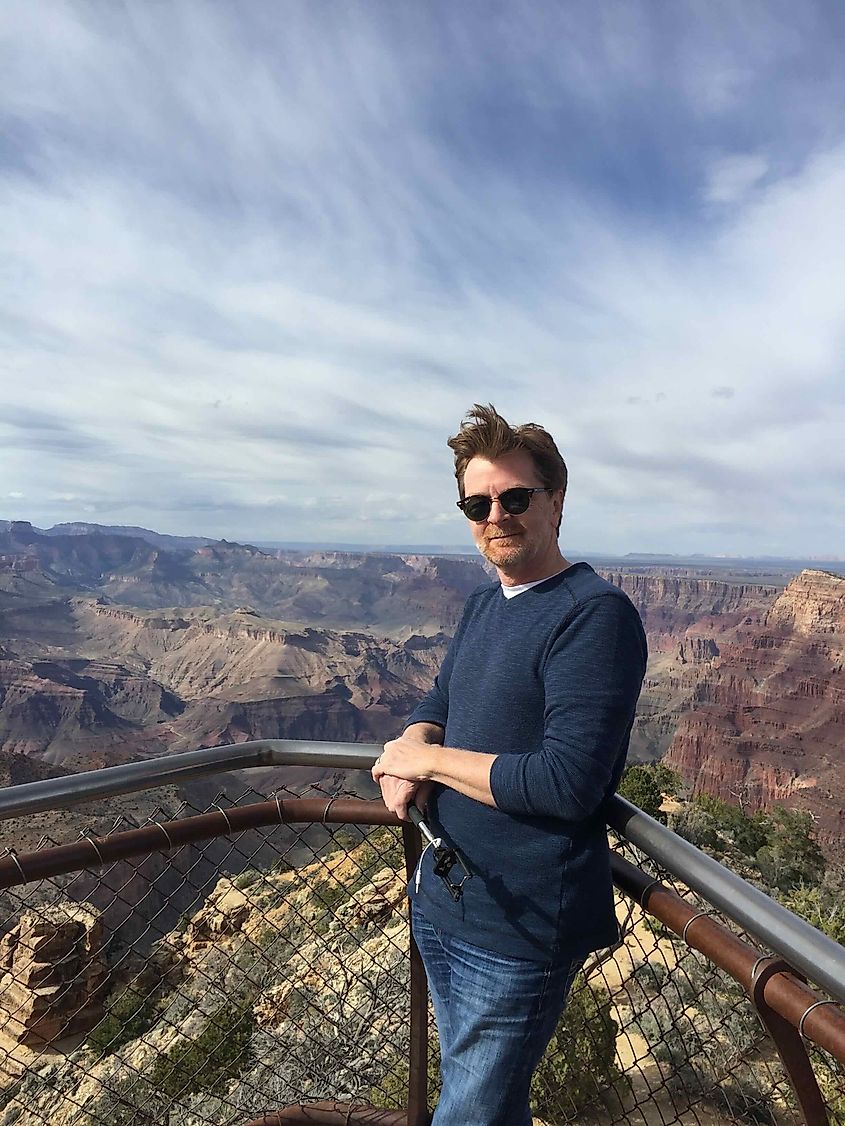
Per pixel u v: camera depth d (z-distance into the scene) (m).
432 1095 3.82
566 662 2.19
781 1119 2.53
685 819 28.30
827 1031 1.49
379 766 2.50
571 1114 2.96
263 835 2.90
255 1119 3.04
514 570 2.53
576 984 3.04
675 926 2.04
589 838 2.22
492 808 2.27
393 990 3.75
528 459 2.51
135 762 2.51
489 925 2.24
